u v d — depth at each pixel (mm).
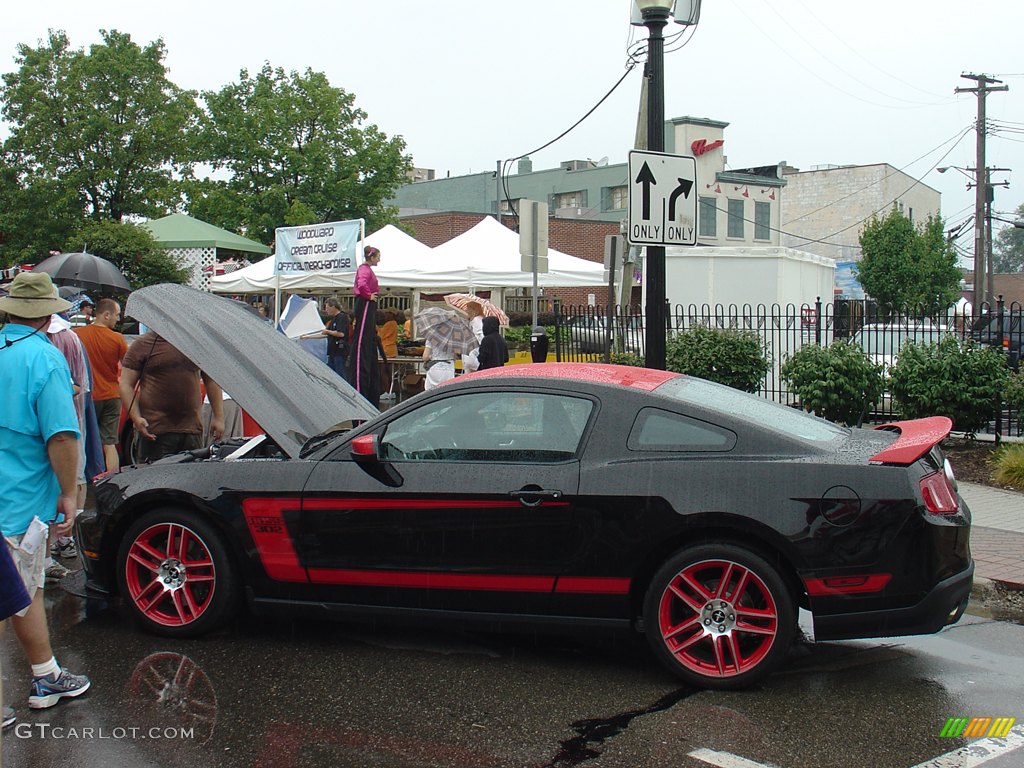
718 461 4832
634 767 3984
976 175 35750
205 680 4906
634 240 8445
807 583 4648
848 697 4773
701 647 4973
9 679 4891
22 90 27359
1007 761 4062
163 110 28531
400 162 32656
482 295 29062
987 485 9969
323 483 5246
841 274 56000
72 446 4531
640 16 9531
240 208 30672
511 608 5031
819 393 11227
